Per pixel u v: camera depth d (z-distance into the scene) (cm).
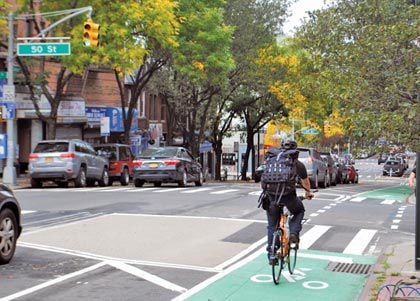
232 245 1173
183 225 1413
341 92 754
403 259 1054
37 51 2381
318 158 3081
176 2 2966
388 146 684
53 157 2498
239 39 3781
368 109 686
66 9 2670
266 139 6688
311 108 4106
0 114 2788
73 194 2141
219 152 4806
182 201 1942
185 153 2738
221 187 2716
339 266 1017
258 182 3869
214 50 3281
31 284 816
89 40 2275
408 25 715
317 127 4531
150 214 1598
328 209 1911
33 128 3547
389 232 1435
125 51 2619
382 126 657
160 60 3300
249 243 1202
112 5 2594
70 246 1114
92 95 4116
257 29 3828
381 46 698
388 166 7350
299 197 899
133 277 878
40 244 1129
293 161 868
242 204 1892
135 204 1825
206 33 3194
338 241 1279
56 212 1608
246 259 1041
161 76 3697
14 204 956
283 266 912
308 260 1055
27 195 2080
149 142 4591
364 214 1811
